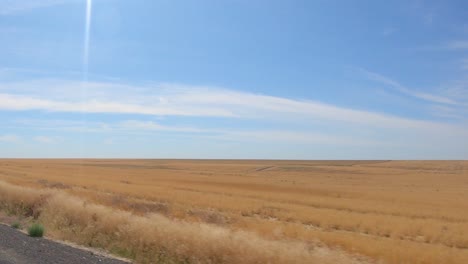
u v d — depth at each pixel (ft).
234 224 78.38
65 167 407.64
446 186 281.13
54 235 55.72
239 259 37.91
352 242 60.90
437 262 51.01
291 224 91.35
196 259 39.91
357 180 323.16
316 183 277.23
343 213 122.01
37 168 353.10
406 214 132.05
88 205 66.13
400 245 65.41
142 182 223.10
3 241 45.93
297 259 37.55
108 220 54.65
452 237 87.40
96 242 50.88
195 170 436.76
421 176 376.07
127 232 49.03
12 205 78.74
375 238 77.56
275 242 42.50
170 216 81.71
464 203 169.68
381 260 44.65
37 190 89.66
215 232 44.27
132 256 44.73
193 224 52.54
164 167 503.61
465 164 501.97
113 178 247.70
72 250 45.11
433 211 139.95
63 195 81.20
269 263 37.24
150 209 96.68
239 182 257.96
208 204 128.88
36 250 42.65
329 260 38.52
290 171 440.45
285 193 189.78
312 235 68.03
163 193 154.10
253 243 40.01
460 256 56.59
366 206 148.77
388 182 309.01
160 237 44.47
